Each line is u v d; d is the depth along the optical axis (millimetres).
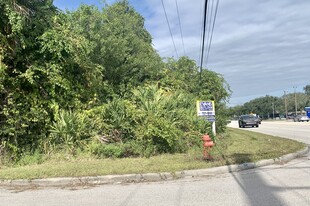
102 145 13008
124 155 13141
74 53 14172
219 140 17938
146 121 13930
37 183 9203
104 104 15094
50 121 13766
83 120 13750
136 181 9422
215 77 23344
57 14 14602
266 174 9672
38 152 12844
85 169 10203
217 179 9266
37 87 13570
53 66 13609
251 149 14273
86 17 17094
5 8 12258
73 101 14586
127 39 19906
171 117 15430
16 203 7340
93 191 8328
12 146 12469
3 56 12539
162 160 11727
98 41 16938
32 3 13906
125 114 14234
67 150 12898
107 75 18281
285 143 16531
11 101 12617
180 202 6879
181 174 9781
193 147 14805
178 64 24922
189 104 18797
